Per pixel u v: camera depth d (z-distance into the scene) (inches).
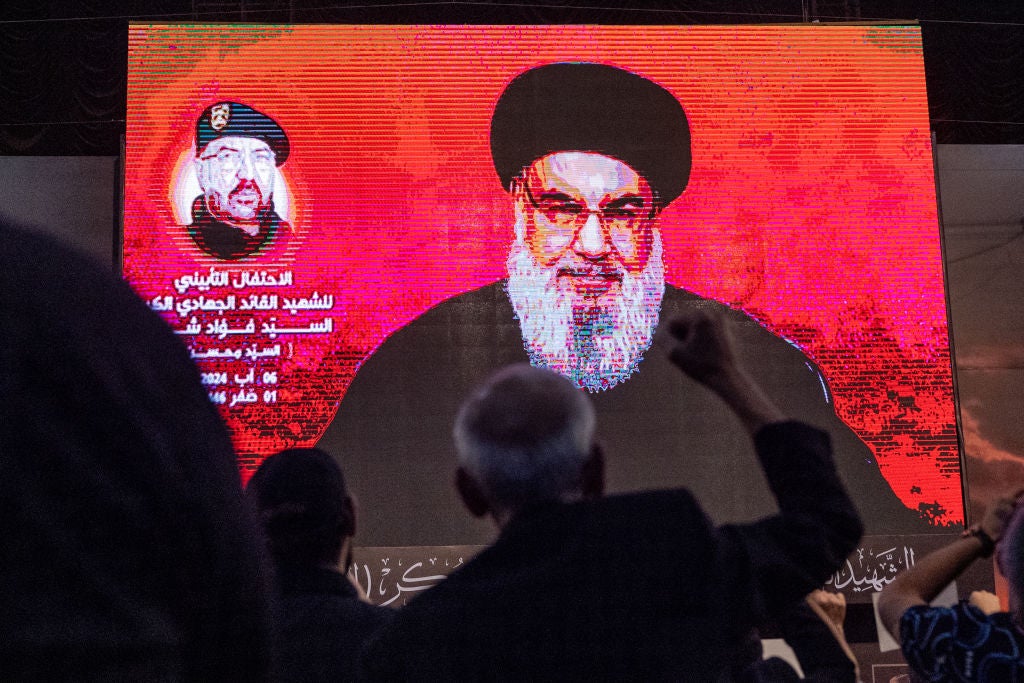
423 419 885.2
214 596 39.6
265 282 897.5
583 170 935.7
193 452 39.7
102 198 956.6
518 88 948.0
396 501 868.0
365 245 911.7
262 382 880.9
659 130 944.3
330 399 882.8
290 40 941.2
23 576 32.7
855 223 930.1
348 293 902.4
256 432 871.7
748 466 888.3
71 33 976.9
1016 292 991.0
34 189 951.6
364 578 849.5
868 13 1008.2
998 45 1023.0
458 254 917.2
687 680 138.2
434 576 852.6
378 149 928.9
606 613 138.6
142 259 893.2
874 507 879.1
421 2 977.5
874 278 920.3
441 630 141.7
